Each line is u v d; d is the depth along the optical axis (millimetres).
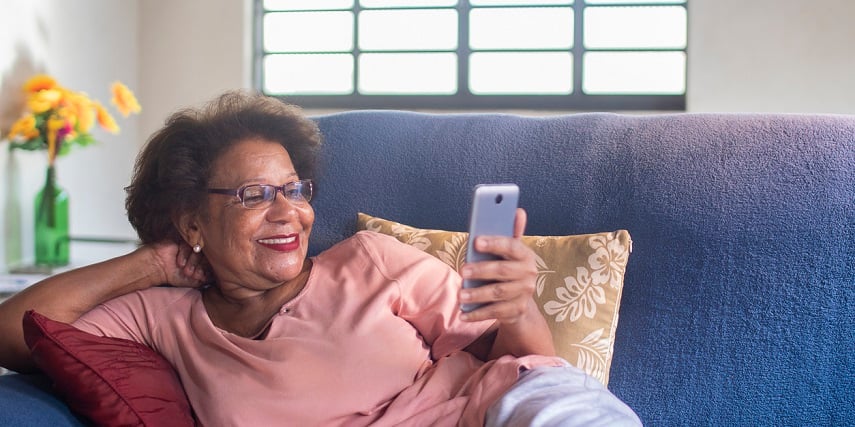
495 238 1245
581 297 1569
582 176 1727
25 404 1349
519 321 1385
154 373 1450
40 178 3535
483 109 4516
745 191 1604
